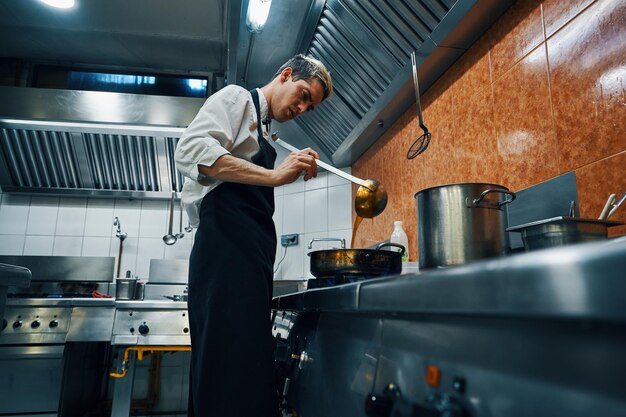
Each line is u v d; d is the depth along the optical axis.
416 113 2.47
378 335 0.68
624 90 1.22
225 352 1.10
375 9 2.04
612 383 0.31
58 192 3.66
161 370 3.63
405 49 2.09
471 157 1.95
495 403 0.41
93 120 3.16
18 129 3.25
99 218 3.85
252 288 1.16
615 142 1.24
